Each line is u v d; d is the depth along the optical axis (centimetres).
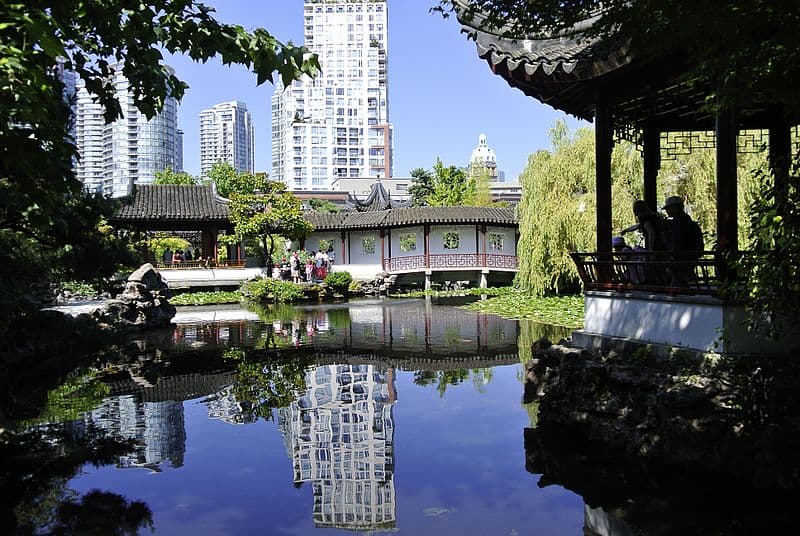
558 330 1480
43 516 444
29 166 394
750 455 472
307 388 891
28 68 287
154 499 475
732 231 539
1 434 655
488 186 5375
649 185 837
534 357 821
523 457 564
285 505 461
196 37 386
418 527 417
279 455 585
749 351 529
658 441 533
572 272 2148
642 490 475
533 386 801
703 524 411
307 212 3944
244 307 2492
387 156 10919
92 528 422
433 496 475
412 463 555
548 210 2128
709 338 541
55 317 1295
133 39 401
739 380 494
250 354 1216
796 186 436
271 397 834
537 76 630
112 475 532
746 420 477
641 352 607
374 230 3547
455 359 1132
